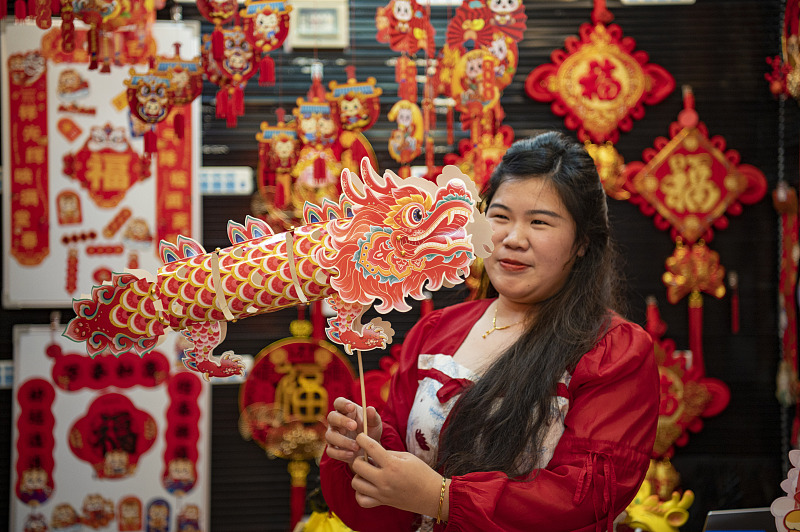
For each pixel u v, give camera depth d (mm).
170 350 2379
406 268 1088
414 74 2148
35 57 2332
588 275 1282
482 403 1211
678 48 2484
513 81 2465
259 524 2418
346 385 2383
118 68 2354
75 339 1073
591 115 2422
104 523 2355
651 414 1180
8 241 2342
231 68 1900
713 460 2461
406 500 1079
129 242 2369
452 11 2453
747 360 2500
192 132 2375
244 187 2412
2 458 2359
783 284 2436
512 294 1244
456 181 1086
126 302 1078
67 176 2350
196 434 2381
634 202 2457
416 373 1410
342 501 1292
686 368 2453
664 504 2059
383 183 1093
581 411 1150
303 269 1060
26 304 2346
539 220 1223
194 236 2379
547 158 1251
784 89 2354
